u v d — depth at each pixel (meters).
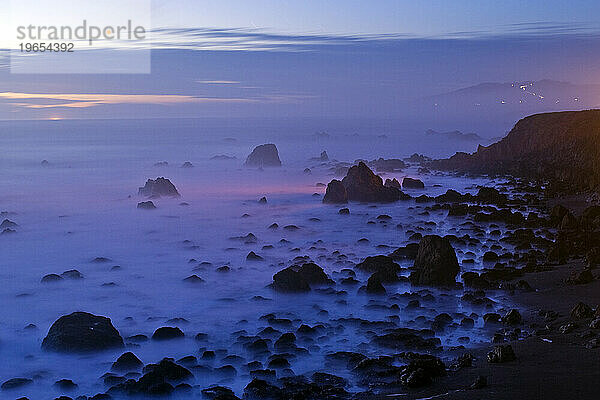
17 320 29.23
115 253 43.78
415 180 70.00
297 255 40.56
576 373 17.92
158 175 96.19
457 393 17.27
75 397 20.42
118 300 32.09
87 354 23.77
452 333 24.34
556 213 45.28
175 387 20.20
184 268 38.47
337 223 51.47
